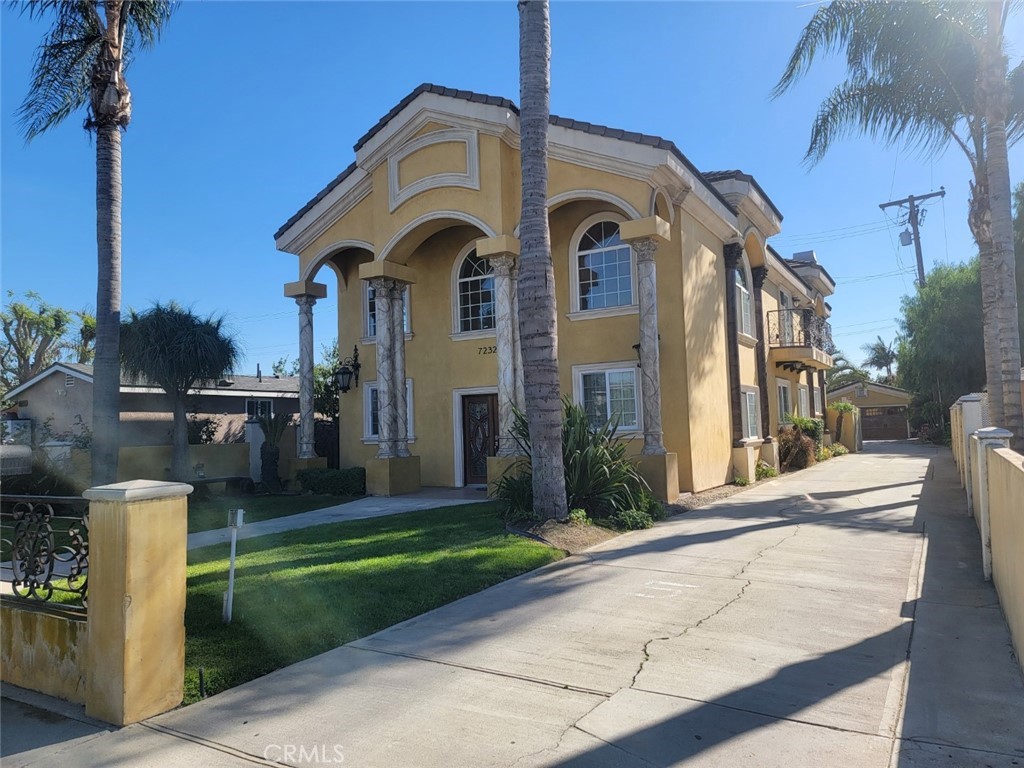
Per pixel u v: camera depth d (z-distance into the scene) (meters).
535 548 8.41
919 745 3.71
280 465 17.66
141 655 4.29
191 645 5.28
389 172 15.08
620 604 6.39
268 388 26.81
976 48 12.73
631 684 4.57
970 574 7.27
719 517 11.31
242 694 4.60
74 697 4.56
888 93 14.05
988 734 3.83
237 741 3.95
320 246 16.72
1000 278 12.13
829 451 26.41
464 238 16.67
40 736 4.08
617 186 13.19
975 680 4.56
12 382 31.98
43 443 17.02
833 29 13.47
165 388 15.71
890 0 12.96
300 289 16.94
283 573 7.28
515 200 14.09
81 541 4.66
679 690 4.46
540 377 9.88
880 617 5.91
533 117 9.97
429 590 6.73
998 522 6.21
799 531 9.81
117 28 11.92
